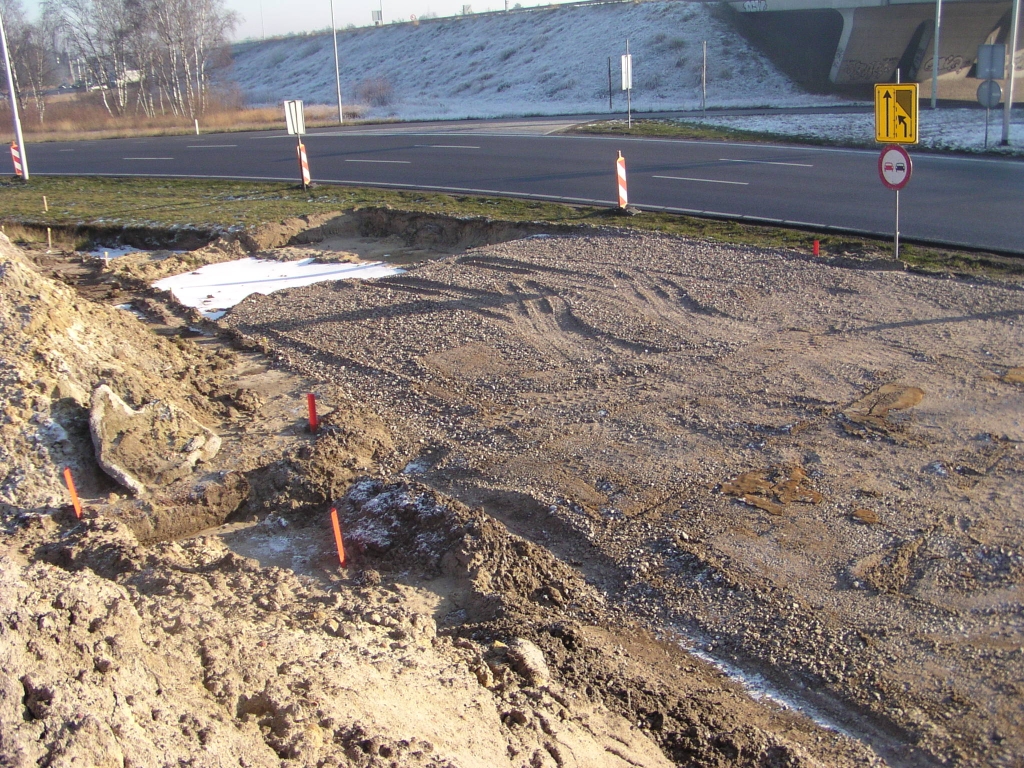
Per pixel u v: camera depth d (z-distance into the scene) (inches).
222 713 168.9
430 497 285.6
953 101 1240.2
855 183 706.8
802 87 1476.4
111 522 282.8
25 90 2165.4
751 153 872.9
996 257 487.8
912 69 1476.4
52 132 1656.0
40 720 145.8
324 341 457.7
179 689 171.2
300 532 293.1
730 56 1585.9
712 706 208.1
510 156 957.8
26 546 273.4
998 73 820.0
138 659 172.2
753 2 1684.3
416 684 194.9
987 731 191.2
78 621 172.9
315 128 1395.2
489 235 659.4
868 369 360.5
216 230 704.4
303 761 157.6
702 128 1042.7
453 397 379.9
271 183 908.6
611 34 1798.7
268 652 196.1
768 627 229.8
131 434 320.2
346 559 272.7
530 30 2007.9
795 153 856.9
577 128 1115.9
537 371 396.5
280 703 173.5
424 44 2214.6
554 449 326.0
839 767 187.0
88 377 343.6
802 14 1617.9
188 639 191.2
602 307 461.7
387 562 269.1
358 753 161.8
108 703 155.1
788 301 447.8
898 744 191.8
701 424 331.6
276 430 358.3
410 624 230.2
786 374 364.2
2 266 362.0
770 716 204.4
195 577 250.2
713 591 245.3
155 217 771.4
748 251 535.5
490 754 172.1
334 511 262.4
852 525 264.2
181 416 335.0
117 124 1680.6
